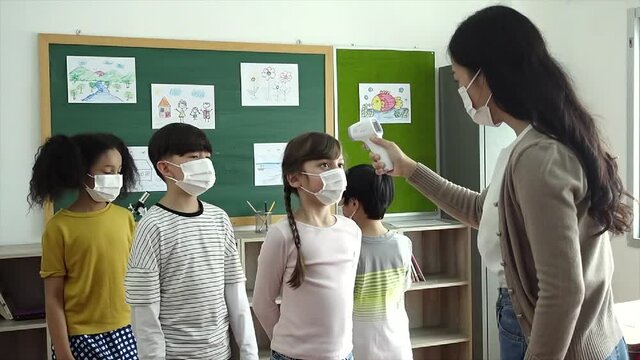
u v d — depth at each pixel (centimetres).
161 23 310
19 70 288
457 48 119
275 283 160
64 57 292
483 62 114
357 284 194
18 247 280
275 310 166
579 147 108
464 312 352
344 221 171
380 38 354
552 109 109
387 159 164
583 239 111
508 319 124
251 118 326
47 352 279
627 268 330
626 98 328
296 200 337
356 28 348
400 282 203
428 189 159
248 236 304
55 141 203
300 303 155
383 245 200
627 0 327
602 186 107
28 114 290
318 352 153
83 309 194
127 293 160
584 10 356
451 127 359
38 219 292
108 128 300
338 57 344
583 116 112
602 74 345
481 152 337
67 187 198
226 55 320
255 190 328
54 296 192
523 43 111
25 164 290
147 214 168
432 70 365
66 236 193
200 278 166
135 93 304
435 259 376
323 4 341
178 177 174
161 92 309
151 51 306
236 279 179
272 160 331
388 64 354
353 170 206
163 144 175
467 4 371
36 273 294
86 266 193
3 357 291
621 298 335
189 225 169
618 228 113
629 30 324
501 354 128
